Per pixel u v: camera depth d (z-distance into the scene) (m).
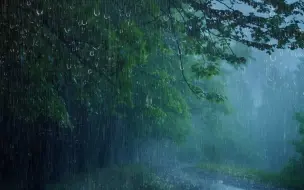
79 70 8.82
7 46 7.72
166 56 16.23
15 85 8.99
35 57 7.73
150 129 22.73
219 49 10.41
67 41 8.02
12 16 7.47
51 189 17.23
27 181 17.06
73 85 10.53
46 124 16.45
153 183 20.62
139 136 24.09
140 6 8.25
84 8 7.02
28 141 16.44
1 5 7.35
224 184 24.28
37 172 17.50
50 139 18.58
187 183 22.83
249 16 9.34
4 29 7.54
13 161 16.69
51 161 18.94
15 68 8.82
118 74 7.74
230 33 9.77
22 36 7.69
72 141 21.73
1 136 15.61
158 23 8.88
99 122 24.62
